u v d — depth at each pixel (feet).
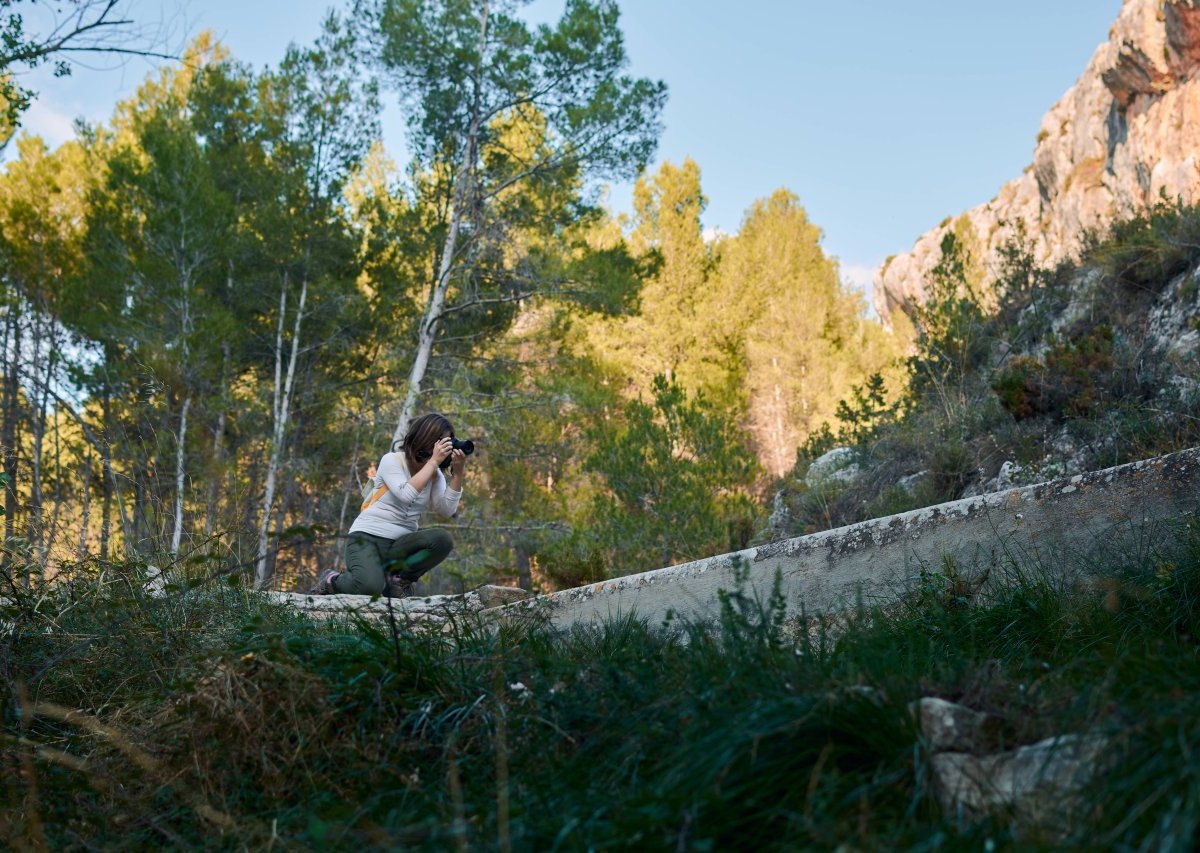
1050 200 106.32
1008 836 5.86
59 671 11.16
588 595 17.10
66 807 8.36
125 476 18.24
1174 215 35.27
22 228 71.15
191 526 17.53
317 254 59.00
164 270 53.31
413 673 9.73
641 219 116.47
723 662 9.16
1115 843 5.47
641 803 6.44
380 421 55.26
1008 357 37.27
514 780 7.93
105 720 10.23
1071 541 13.50
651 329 106.22
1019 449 27.45
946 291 41.37
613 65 51.80
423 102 53.98
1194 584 11.09
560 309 57.31
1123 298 33.96
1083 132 97.50
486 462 55.72
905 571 14.32
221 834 7.63
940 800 6.48
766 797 6.54
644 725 8.09
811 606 14.75
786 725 6.96
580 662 10.73
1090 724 6.74
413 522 19.26
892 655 9.10
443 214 58.49
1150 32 75.41
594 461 37.68
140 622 12.00
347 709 9.13
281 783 8.38
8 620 11.85
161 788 8.43
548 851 6.44
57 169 78.18
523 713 9.09
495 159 55.83
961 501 14.40
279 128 60.08
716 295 114.83
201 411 49.37
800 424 106.32
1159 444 22.35
